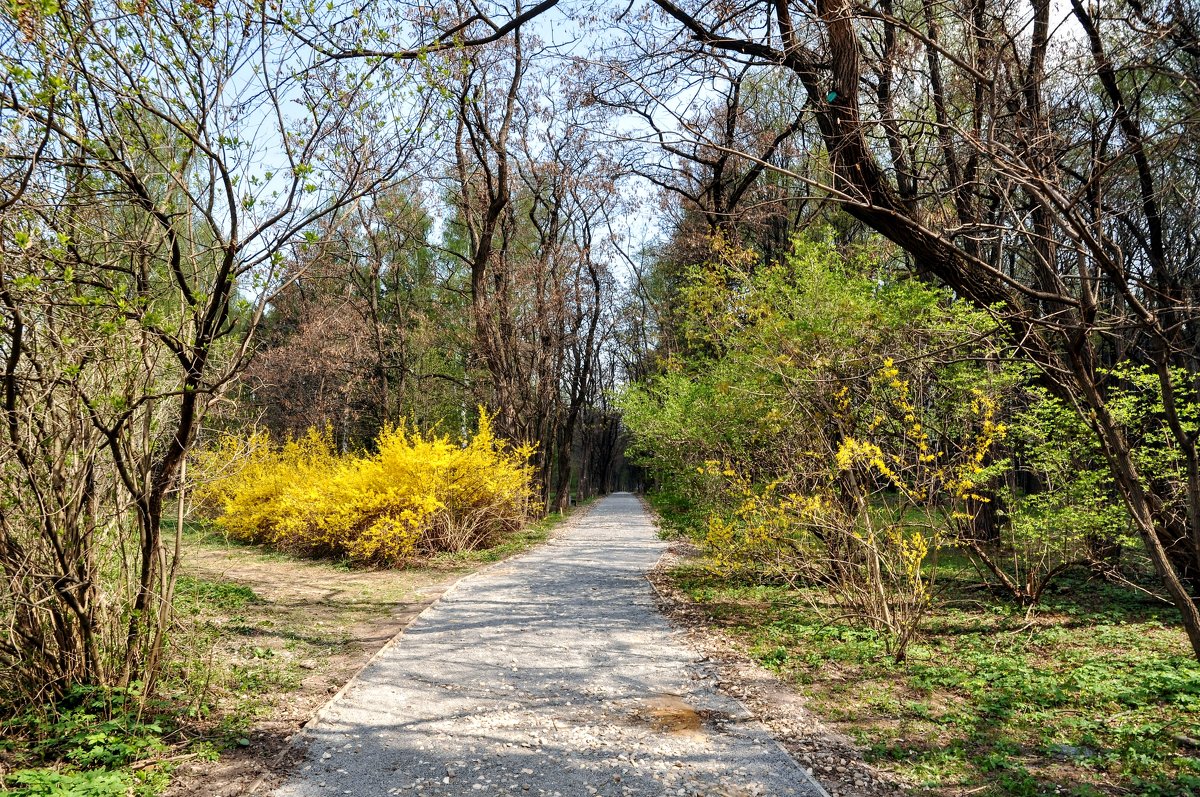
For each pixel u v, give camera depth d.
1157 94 6.34
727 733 4.79
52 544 4.53
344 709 5.25
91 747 4.21
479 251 20.55
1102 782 4.02
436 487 14.52
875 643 7.08
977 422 7.61
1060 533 9.18
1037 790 3.91
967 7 4.41
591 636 7.54
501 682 5.92
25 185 3.84
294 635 7.63
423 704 5.38
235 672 6.02
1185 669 6.02
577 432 43.31
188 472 5.32
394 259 24.05
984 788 3.95
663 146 4.32
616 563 13.44
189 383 4.70
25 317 4.15
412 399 27.14
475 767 4.25
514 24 8.08
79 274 4.31
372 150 5.07
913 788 3.96
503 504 17.20
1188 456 4.08
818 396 7.55
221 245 4.61
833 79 6.02
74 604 4.67
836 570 8.32
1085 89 4.94
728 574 10.69
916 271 7.67
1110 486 8.89
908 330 6.86
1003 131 4.36
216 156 4.48
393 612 9.13
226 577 12.01
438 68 5.21
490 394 25.47
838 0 5.23
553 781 4.06
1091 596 9.77
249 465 16.80
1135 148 3.91
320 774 4.15
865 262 9.27
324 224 5.71
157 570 5.20
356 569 13.15
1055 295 4.04
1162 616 8.45
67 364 4.34
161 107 4.62
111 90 4.26
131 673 5.09
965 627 8.06
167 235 4.60
